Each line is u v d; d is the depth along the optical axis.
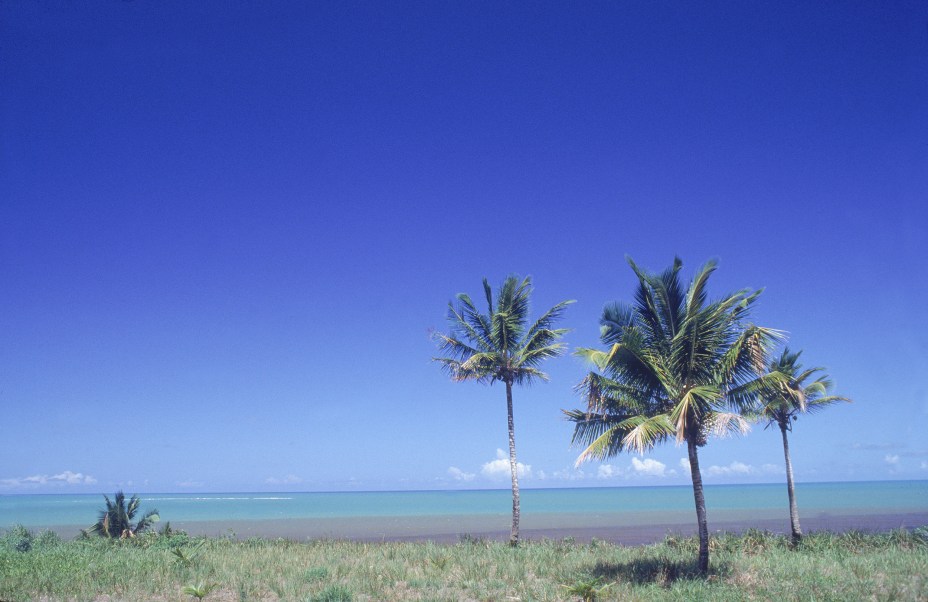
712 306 20.27
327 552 26.94
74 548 27.28
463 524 57.53
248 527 54.75
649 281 21.25
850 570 19.66
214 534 45.62
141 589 18.58
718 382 20.03
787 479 28.52
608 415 21.56
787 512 68.12
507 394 31.27
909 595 16.12
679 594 16.97
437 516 72.25
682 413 18.70
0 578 19.09
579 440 21.77
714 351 20.36
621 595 17.09
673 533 44.06
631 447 18.52
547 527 52.06
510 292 31.55
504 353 31.14
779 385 19.33
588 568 21.50
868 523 50.34
